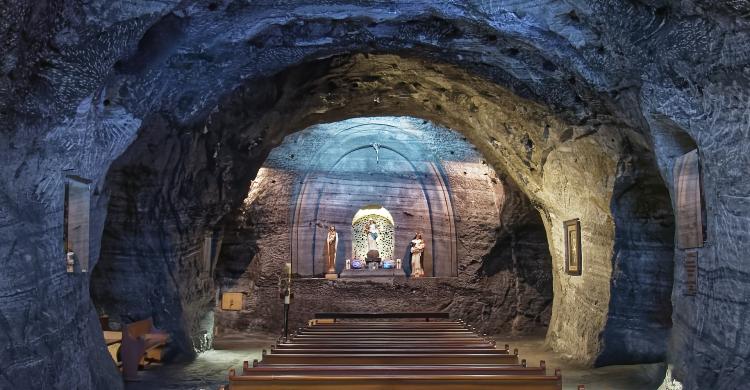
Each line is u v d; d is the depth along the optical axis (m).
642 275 12.27
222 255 19.44
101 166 8.84
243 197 15.77
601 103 10.55
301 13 9.43
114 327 12.79
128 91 8.95
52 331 7.45
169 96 10.59
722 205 7.20
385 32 10.52
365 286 19.78
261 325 19.47
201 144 12.82
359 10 9.47
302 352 8.25
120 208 12.62
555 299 15.83
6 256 6.82
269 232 19.88
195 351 13.75
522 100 12.30
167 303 13.14
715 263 7.42
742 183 6.83
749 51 6.31
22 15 5.93
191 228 13.95
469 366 6.77
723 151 7.15
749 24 6.11
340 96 14.44
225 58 10.30
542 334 19.39
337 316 16.44
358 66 13.19
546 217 15.81
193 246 14.24
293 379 6.04
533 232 19.47
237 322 19.39
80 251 8.35
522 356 14.58
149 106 9.52
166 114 11.05
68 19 6.72
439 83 13.62
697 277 7.91
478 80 12.60
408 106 15.66
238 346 16.33
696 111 7.57
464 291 19.88
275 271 19.81
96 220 9.91
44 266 7.40
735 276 6.98
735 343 6.93
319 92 14.16
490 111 13.95
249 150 14.52
